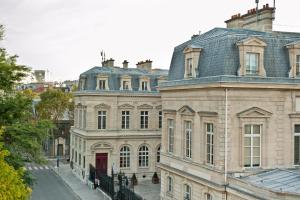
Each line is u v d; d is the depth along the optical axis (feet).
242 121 94.38
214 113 96.07
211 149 98.99
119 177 147.74
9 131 87.51
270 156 96.48
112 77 186.09
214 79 94.89
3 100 91.76
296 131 99.25
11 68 88.74
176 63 122.01
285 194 76.23
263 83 94.27
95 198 150.00
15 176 53.93
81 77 193.36
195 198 105.19
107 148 183.42
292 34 110.32
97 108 182.09
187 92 108.68
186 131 110.93
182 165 111.24
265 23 111.34
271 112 96.32
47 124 94.63
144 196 149.69
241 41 95.20
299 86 96.78
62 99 255.50
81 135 187.32
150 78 191.11
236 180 89.66
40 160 91.91
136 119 187.32
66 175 199.21
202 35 122.62
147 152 189.37
